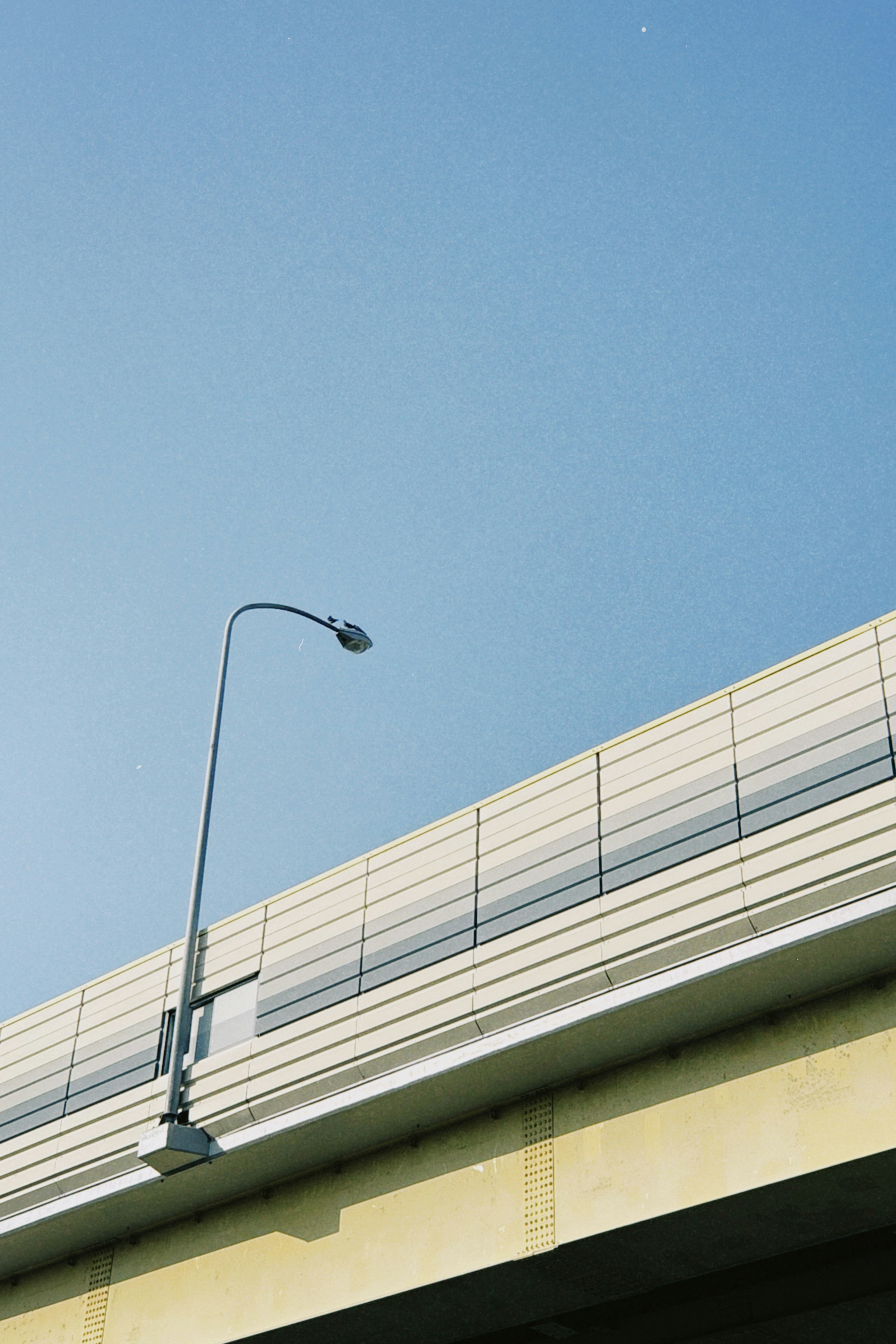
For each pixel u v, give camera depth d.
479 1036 18.89
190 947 22.58
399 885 20.77
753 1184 16.89
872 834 16.36
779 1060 17.36
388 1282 19.59
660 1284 19.05
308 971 21.25
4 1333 24.28
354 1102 19.66
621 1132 18.30
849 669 17.39
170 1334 21.81
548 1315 19.95
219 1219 22.25
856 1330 19.86
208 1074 21.52
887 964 16.81
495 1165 19.28
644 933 17.70
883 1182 16.52
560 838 19.19
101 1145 22.55
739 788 17.70
